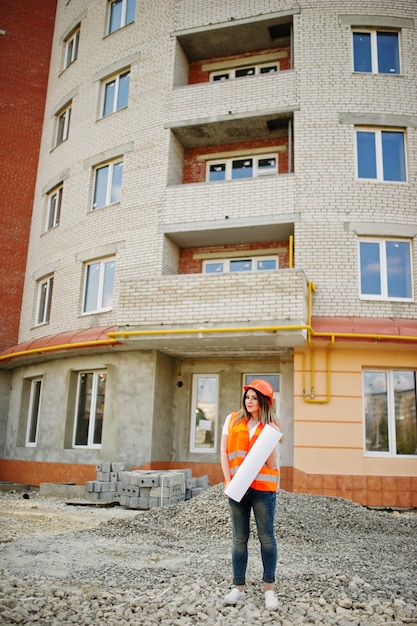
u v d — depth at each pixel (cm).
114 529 770
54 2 2172
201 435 1390
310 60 1441
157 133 1541
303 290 1163
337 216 1333
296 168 1376
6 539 676
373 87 1413
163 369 1370
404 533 823
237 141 1573
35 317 1792
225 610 404
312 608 418
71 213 1703
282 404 1305
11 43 2105
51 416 1531
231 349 1312
